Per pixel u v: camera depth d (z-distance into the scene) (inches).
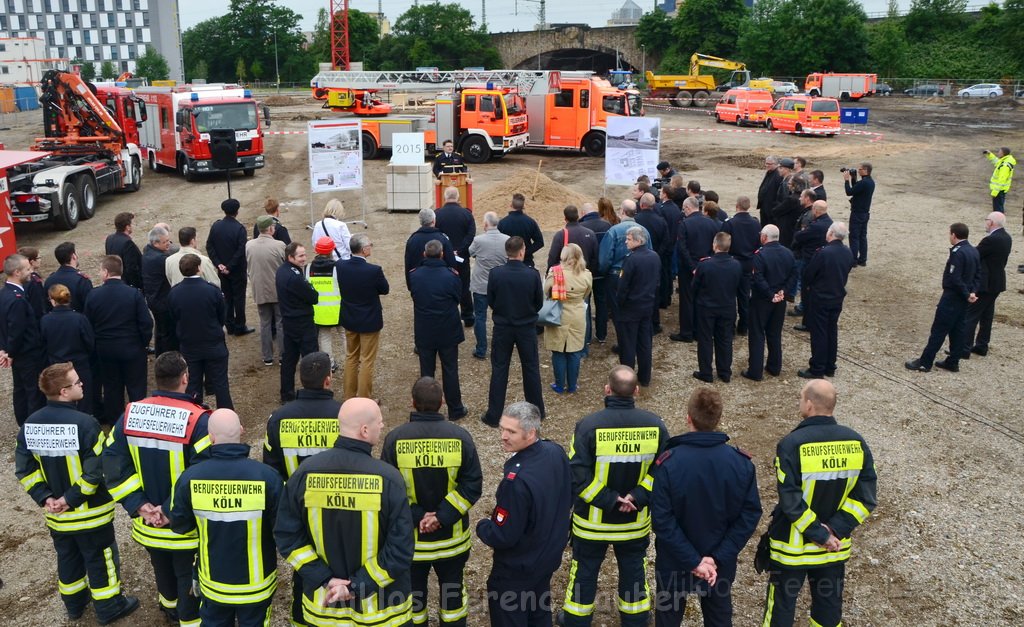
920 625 198.8
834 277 343.0
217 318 295.1
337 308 327.6
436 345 306.3
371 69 3513.8
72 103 798.5
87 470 187.3
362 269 308.7
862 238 549.0
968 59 2501.2
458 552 181.6
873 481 171.5
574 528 186.7
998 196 692.1
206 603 165.8
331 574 155.9
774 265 342.6
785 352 395.5
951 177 928.9
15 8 4367.6
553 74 1107.9
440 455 173.2
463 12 3511.3
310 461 155.1
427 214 347.6
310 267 328.5
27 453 189.2
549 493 164.2
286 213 742.5
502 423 164.7
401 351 397.7
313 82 1291.8
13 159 565.3
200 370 300.4
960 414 323.0
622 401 180.9
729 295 343.3
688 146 1217.4
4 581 221.9
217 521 159.9
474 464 175.8
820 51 2554.1
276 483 163.6
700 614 205.8
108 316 291.9
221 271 406.0
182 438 178.1
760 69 2662.4
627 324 342.3
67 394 189.0
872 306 466.6
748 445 296.0
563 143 1116.5
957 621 199.9
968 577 217.5
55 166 711.7
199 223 706.8
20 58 3353.8
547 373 369.7
